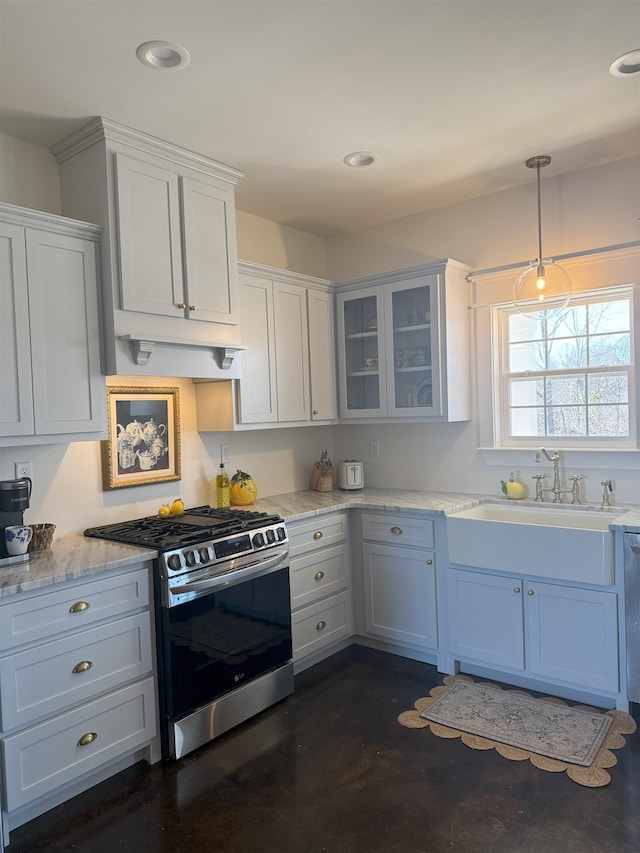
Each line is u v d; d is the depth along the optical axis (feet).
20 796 6.70
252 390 10.91
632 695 8.67
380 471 13.56
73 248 8.13
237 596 9.00
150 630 8.06
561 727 8.55
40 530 8.09
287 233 13.29
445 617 10.52
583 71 7.50
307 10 6.13
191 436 11.11
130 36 6.44
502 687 9.94
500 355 11.85
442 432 12.51
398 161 10.05
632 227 10.21
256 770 7.87
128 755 8.03
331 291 12.85
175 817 7.00
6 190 8.48
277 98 7.89
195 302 9.43
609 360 10.73
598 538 8.72
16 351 7.50
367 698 9.71
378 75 7.44
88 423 8.27
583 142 9.56
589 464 10.70
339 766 7.88
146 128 8.57
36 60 6.82
